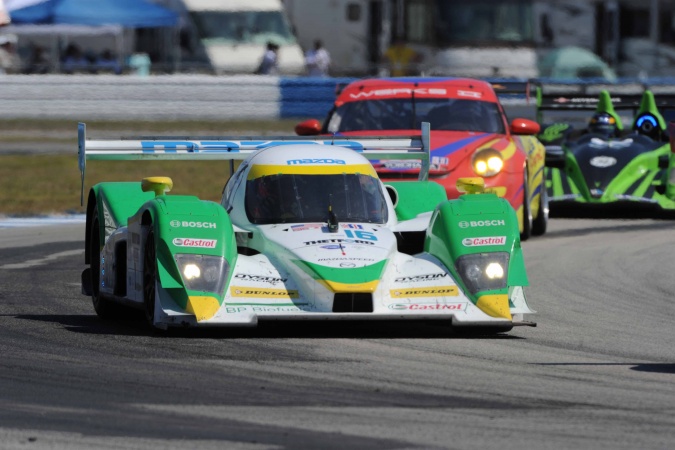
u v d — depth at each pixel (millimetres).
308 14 127375
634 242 49781
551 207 56906
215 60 128125
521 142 51000
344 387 23859
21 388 23594
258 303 28141
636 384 24562
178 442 19812
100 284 33062
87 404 22344
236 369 25375
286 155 32562
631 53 124562
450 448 19625
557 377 25125
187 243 28422
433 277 29422
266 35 129375
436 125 50812
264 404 22391
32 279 40438
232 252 28922
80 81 110438
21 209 62312
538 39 119188
